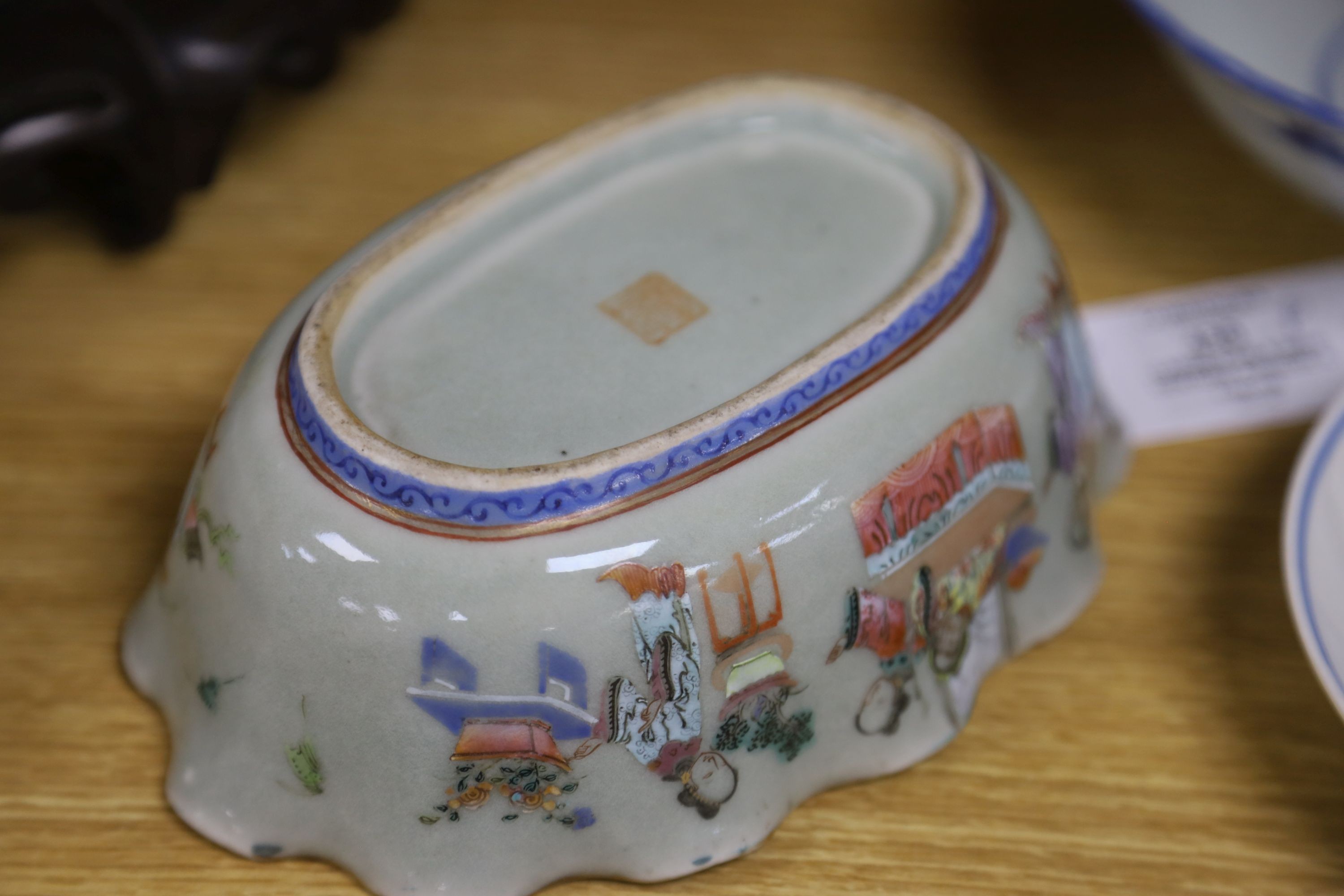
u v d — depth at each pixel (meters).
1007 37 0.97
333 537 0.48
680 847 0.51
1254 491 0.69
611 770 0.49
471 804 0.49
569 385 0.52
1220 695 0.60
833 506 0.50
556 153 0.60
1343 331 0.76
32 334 0.76
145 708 0.59
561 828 0.50
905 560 0.52
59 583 0.64
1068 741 0.58
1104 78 0.93
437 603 0.47
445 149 0.87
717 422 0.49
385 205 0.83
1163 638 0.62
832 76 0.93
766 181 0.62
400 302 0.56
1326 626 0.53
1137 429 0.72
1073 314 0.62
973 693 0.58
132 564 0.65
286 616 0.49
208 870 0.53
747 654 0.49
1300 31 0.78
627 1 1.00
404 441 0.50
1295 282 0.79
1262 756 0.58
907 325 0.53
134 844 0.54
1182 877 0.54
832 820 0.55
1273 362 0.75
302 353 0.51
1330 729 0.58
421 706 0.48
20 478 0.69
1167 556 0.66
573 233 0.59
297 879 0.53
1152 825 0.55
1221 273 0.80
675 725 0.49
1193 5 0.77
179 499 0.68
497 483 0.47
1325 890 0.53
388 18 0.97
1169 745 0.58
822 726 0.53
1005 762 0.57
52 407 0.72
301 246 0.81
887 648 0.53
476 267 0.57
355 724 0.49
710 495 0.48
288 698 0.50
